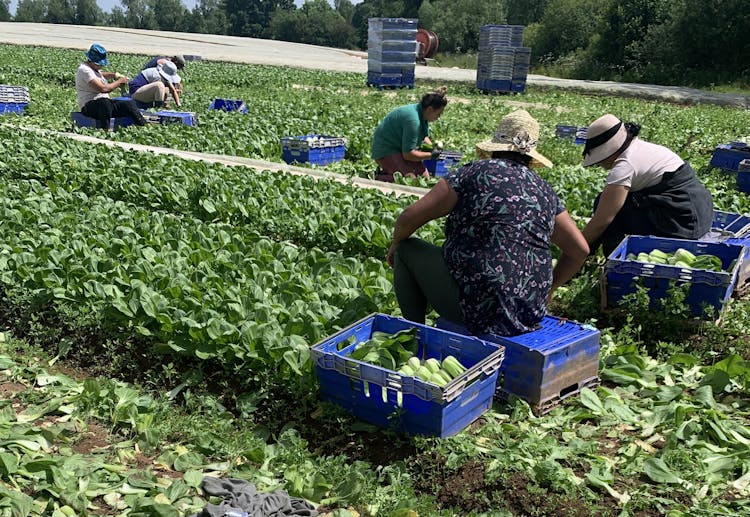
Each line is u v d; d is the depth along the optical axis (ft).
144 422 15.56
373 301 19.85
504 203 16.19
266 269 22.90
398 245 18.29
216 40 258.37
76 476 13.55
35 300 20.75
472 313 16.61
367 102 81.25
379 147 39.24
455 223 16.70
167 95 69.31
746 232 25.49
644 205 22.84
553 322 17.63
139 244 25.03
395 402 15.21
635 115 78.33
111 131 51.31
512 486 13.82
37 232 25.27
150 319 18.99
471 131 65.00
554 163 49.14
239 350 17.25
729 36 142.41
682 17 146.82
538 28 200.23
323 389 16.26
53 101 67.21
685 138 60.13
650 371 18.42
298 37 375.45
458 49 257.55
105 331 19.72
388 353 16.06
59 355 19.08
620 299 21.44
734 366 17.79
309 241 28.40
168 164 37.63
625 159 21.99
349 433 15.74
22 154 38.37
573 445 15.14
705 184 38.34
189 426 15.76
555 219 16.94
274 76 110.32
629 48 157.79
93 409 16.25
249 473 14.15
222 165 38.52
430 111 37.52
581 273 24.48
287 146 45.06
